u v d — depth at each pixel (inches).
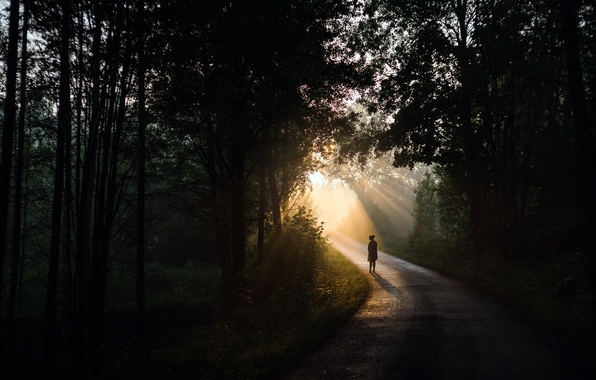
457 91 837.2
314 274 649.0
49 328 300.7
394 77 969.5
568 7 412.5
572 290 431.5
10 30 286.8
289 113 621.3
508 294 503.8
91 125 297.9
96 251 303.1
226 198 768.3
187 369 273.0
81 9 290.2
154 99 405.7
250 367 255.3
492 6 732.7
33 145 570.6
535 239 700.0
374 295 555.5
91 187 412.8
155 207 973.2
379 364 251.8
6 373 370.0
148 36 314.7
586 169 402.6
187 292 1043.3
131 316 735.1
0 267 279.4
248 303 542.0
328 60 589.3
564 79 652.1
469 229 992.2
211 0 351.6
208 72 429.4
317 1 544.4
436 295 534.3
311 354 282.8
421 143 907.4
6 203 281.9
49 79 319.6
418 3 892.0
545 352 260.7
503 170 806.5
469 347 279.9
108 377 296.7
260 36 472.7
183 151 717.3
